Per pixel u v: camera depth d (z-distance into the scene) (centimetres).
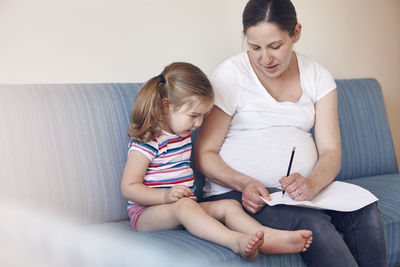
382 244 140
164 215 136
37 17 169
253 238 114
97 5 181
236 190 154
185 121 146
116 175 159
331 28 263
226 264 116
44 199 144
